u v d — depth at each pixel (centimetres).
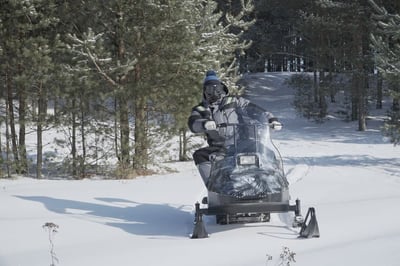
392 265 508
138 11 1603
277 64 6756
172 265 569
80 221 862
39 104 1667
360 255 556
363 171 1571
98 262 593
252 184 718
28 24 1538
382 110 4256
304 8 4247
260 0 4609
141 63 1639
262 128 787
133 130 1695
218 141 778
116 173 1619
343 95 4834
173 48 1600
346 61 3791
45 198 1119
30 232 780
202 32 1677
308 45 4375
